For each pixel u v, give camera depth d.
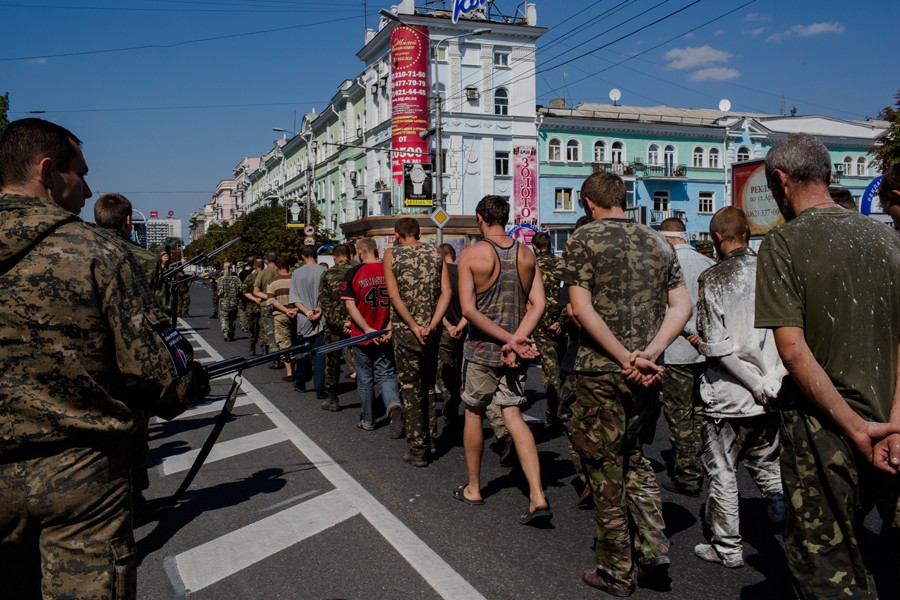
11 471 2.14
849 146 51.66
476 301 4.75
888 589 3.77
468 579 3.85
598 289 3.63
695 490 5.34
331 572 3.98
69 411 2.18
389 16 27.86
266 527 4.70
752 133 47.88
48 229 2.20
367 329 7.09
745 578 3.87
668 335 3.60
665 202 46.12
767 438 4.09
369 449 6.68
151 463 6.41
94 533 2.22
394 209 41.81
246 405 9.02
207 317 26.95
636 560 4.10
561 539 4.41
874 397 2.45
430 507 5.02
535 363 12.37
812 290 2.48
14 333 2.14
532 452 4.56
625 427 3.64
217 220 141.50
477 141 41.41
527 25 41.72
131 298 2.28
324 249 20.89
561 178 43.59
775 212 13.05
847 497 2.47
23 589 2.32
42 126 2.38
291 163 72.75
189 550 4.37
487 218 4.89
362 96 49.41
